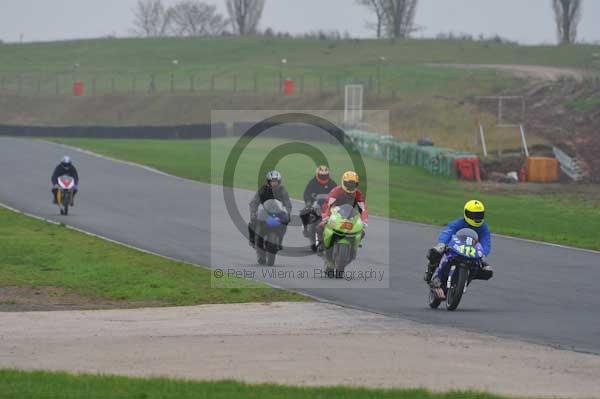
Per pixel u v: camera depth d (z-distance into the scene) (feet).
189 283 213.25
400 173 543.39
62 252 258.16
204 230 304.91
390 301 191.52
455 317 172.45
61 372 117.60
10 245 267.39
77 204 366.63
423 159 563.89
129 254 256.11
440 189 489.67
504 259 258.78
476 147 611.47
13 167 490.90
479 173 531.09
